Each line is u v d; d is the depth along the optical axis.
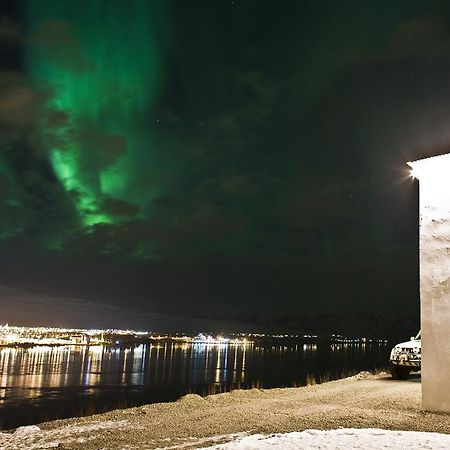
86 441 10.09
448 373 11.15
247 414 12.30
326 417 11.21
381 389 16.39
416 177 12.14
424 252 11.77
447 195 11.62
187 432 10.47
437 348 11.35
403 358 19.03
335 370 95.94
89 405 47.78
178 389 64.31
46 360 132.25
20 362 121.62
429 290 11.59
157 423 11.67
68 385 71.81
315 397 15.14
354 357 158.00
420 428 9.69
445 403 11.15
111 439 10.09
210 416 12.27
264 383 66.81
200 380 77.38
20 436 11.33
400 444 7.84
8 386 69.94
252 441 8.50
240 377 82.12
